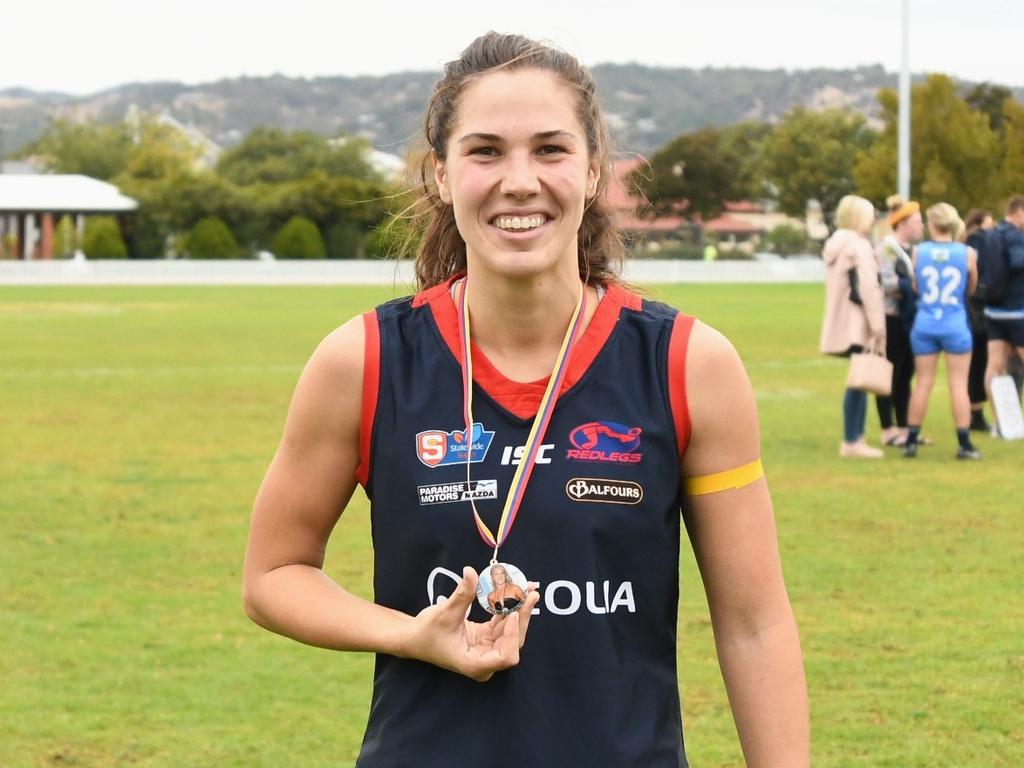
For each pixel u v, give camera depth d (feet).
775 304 124.26
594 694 7.77
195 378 64.75
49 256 226.38
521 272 7.86
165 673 20.93
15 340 86.22
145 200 219.61
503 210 7.92
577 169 7.97
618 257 8.93
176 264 183.21
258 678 20.75
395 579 8.08
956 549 28.63
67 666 21.22
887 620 23.31
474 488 7.86
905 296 42.47
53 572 27.14
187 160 282.36
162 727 18.62
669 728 8.04
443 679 7.93
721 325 96.94
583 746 7.73
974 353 46.24
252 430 47.62
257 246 215.92
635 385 8.00
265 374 66.39
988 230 45.65
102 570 27.32
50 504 34.12
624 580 7.87
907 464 39.60
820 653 21.48
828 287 39.96
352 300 134.51
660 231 266.77
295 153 276.62
